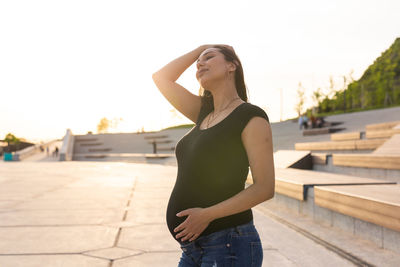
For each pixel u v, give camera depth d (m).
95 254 3.72
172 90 1.84
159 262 3.47
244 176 1.38
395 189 4.80
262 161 1.26
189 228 1.28
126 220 5.46
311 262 3.39
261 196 1.25
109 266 3.35
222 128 1.34
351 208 4.27
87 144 58.12
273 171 1.29
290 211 6.25
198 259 1.39
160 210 6.34
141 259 3.56
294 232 4.63
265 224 5.14
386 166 7.68
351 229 4.45
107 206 6.79
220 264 1.31
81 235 4.52
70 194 8.62
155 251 3.83
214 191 1.33
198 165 1.36
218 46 1.59
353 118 29.58
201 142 1.37
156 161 33.03
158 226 5.03
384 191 4.56
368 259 3.44
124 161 39.59
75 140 59.75
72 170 19.39
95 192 9.02
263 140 1.28
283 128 36.66
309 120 30.98
